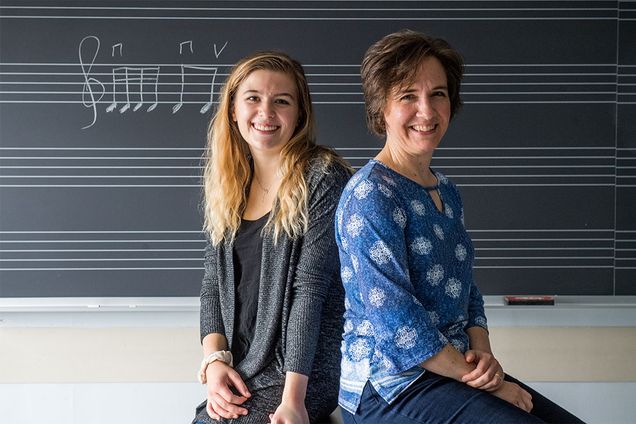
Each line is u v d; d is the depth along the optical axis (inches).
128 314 112.6
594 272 111.7
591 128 110.5
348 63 110.1
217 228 83.2
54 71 110.2
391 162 70.7
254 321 80.5
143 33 110.2
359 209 66.4
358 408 67.0
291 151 81.3
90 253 111.5
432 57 69.7
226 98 84.2
